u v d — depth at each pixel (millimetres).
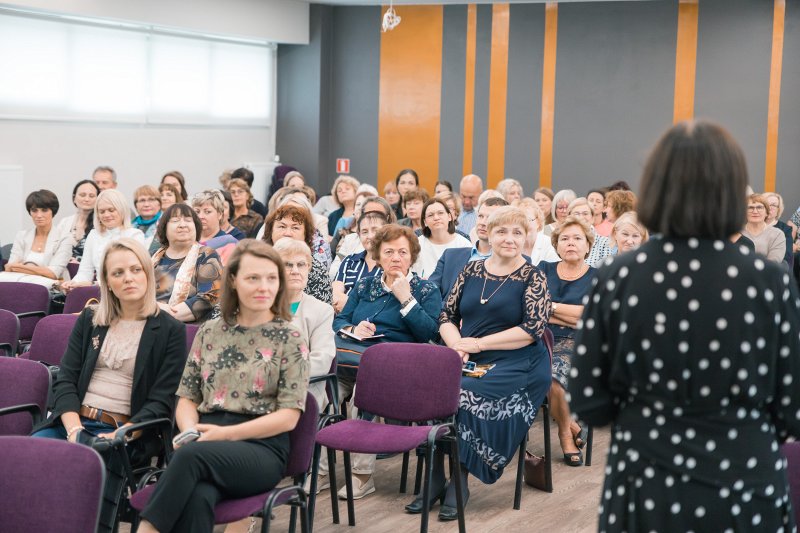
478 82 11703
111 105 9898
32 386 3475
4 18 8711
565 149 11391
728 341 1826
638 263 1897
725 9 10562
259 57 11953
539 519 4055
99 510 2428
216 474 2816
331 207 10125
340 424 3746
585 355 1970
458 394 3762
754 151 10578
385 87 12117
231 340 3129
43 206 6645
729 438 1856
